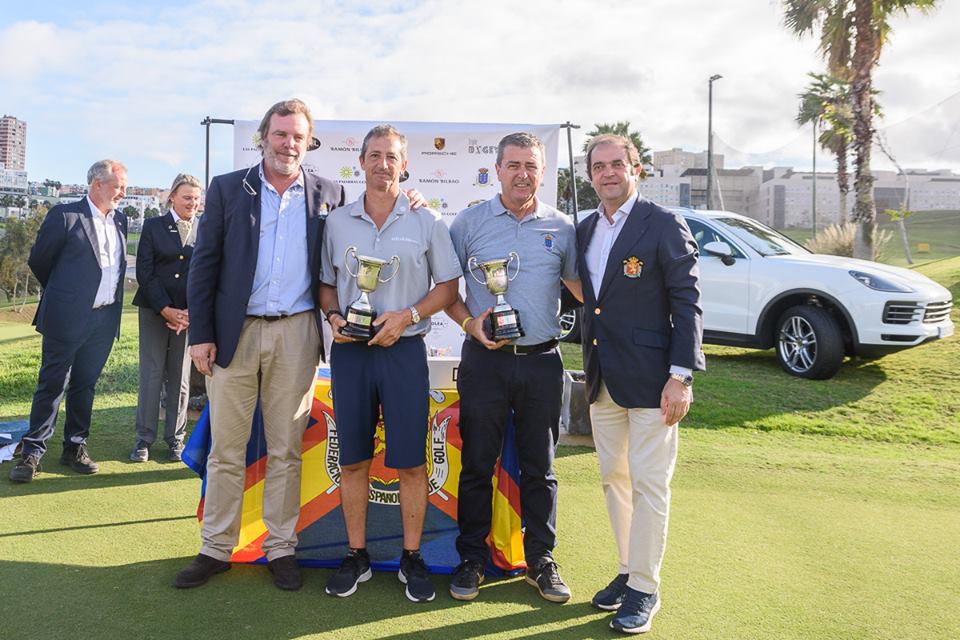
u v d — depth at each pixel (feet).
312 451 10.75
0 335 42.24
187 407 16.97
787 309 24.73
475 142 16.12
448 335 16.99
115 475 14.08
